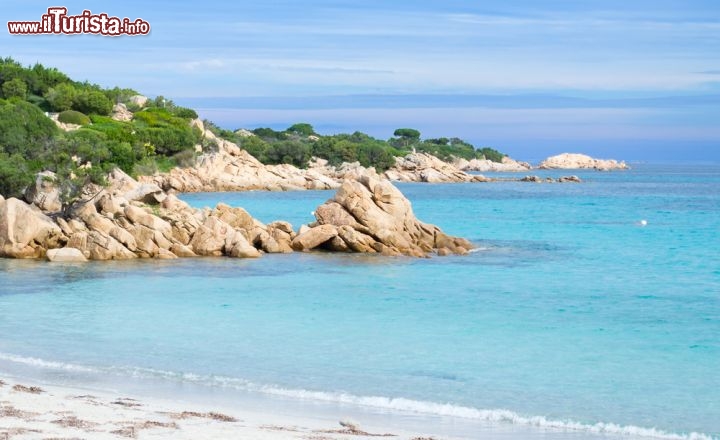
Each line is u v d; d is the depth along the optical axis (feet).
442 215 369.30
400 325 123.13
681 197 549.54
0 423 63.31
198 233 208.64
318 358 100.94
